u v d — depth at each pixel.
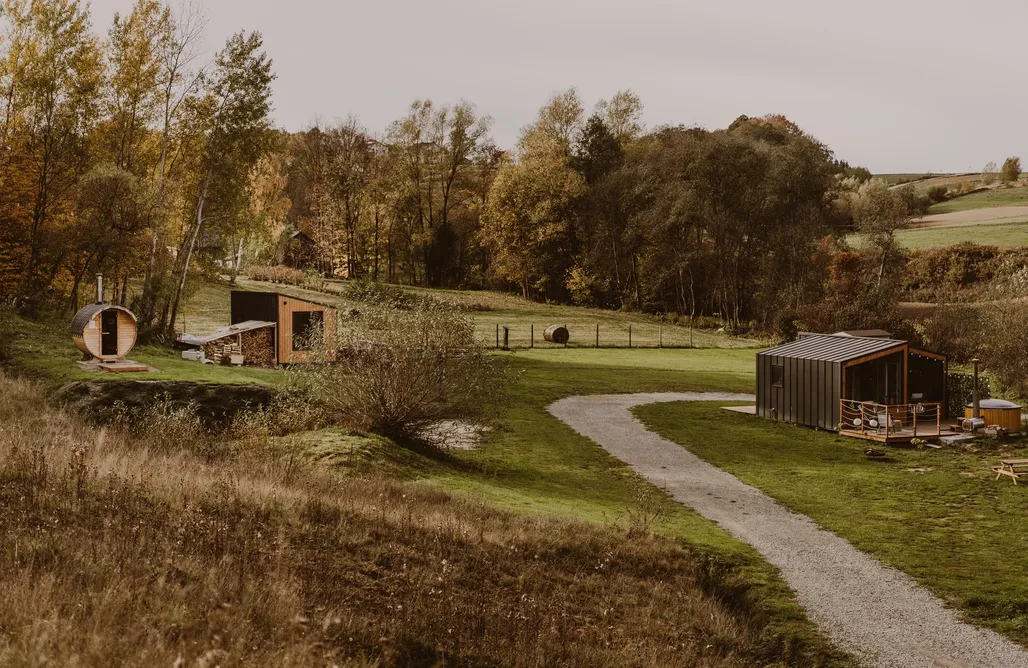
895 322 62.72
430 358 24.17
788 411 34.28
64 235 37.03
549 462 26.22
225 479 15.14
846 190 110.31
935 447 29.53
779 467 26.67
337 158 94.50
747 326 73.56
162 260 39.81
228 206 42.44
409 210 95.06
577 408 35.84
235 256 72.25
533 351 55.97
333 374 24.19
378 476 19.17
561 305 83.81
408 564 12.70
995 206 135.88
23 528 10.50
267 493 14.38
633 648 11.75
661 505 21.27
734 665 12.27
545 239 85.12
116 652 7.64
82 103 38.41
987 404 31.64
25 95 37.09
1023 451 28.73
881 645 13.28
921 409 33.28
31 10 37.41
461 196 102.06
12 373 27.38
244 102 41.22
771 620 14.12
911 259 94.94
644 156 85.94
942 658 12.86
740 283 78.56
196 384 25.66
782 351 35.53
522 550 14.68
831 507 21.75
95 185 36.84
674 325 75.81
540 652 10.70
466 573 13.05
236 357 36.69
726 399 40.06
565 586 13.82
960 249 92.81
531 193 85.81
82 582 9.21
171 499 12.95
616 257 85.00
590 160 90.50
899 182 177.00
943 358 34.38
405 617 10.66
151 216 38.47
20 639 7.37
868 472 26.00
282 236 89.81
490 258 94.50
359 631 10.02
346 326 24.98
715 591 15.34
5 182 37.06
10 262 37.22
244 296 40.91
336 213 95.12
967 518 20.83
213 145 41.12
